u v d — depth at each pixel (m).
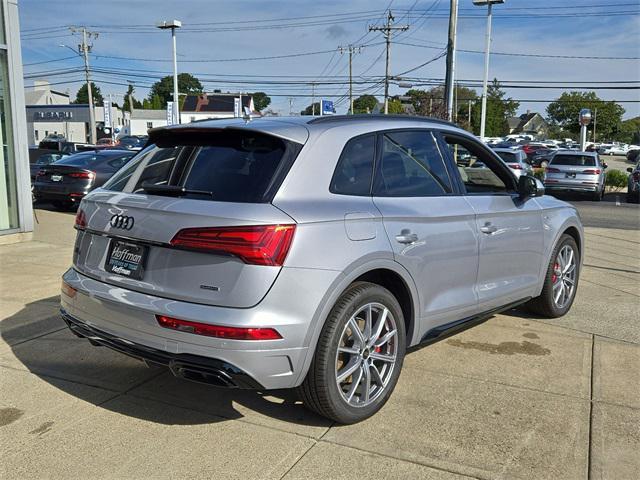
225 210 3.09
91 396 3.95
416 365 4.50
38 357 4.62
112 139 51.91
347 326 3.40
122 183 3.74
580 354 4.77
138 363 4.52
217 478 3.01
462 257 4.22
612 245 10.50
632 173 20.33
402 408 3.79
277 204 3.14
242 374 3.02
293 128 3.50
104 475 3.04
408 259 3.73
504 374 4.34
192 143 3.65
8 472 3.05
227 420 3.62
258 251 2.99
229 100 87.19
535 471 3.11
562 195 22.89
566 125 105.62
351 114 4.04
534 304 5.63
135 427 3.53
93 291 3.49
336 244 3.28
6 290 6.43
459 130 4.61
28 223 9.60
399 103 55.81
